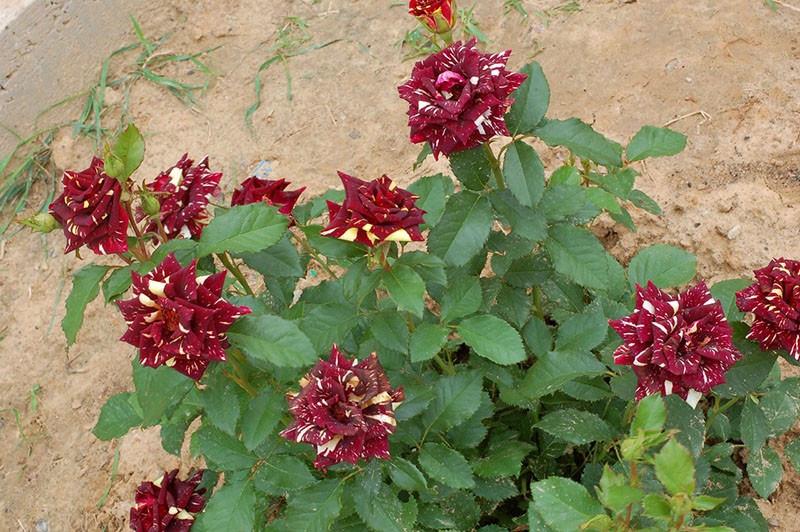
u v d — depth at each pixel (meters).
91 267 0.82
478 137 0.80
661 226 1.06
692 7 1.21
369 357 0.77
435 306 1.08
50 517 1.10
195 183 0.85
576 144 0.82
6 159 1.38
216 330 0.75
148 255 0.82
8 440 1.15
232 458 0.83
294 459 0.82
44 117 1.42
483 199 0.84
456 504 0.87
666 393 0.74
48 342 1.20
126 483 1.09
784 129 1.08
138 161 0.79
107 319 1.20
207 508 0.82
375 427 0.75
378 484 0.80
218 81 1.39
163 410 0.79
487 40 1.29
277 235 0.80
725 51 1.16
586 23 1.25
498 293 0.92
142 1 1.49
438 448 0.82
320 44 1.38
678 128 1.12
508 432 0.92
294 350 0.75
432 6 0.87
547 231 0.85
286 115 1.31
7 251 1.31
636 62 1.19
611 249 1.07
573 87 1.19
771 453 0.84
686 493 0.64
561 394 0.92
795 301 0.76
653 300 0.75
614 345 0.83
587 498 0.72
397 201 0.77
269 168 1.26
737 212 1.04
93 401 1.16
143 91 1.41
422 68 0.81
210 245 0.81
